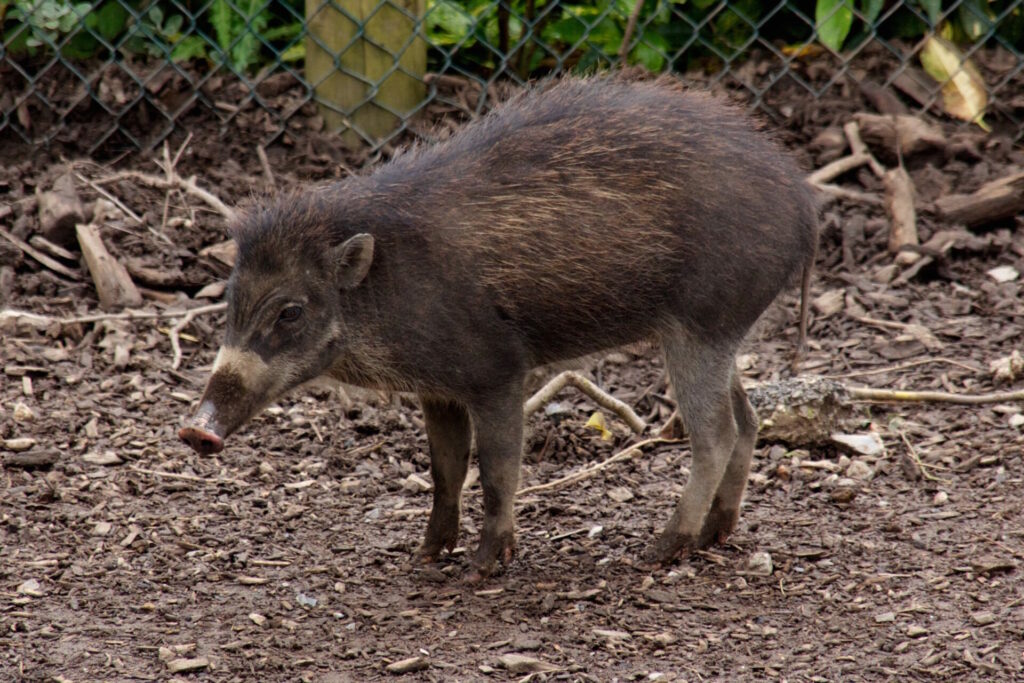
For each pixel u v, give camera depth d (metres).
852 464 10.51
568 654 8.09
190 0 16.45
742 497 9.64
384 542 9.56
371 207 8.55
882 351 12.38
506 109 9.42
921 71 16.33
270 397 8.42
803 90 16.23
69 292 13.02
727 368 9.05
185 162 14.90
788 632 8.32
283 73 16.06
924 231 14.10
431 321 8.46
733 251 8.79
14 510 9.69
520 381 8.76
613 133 8.83
